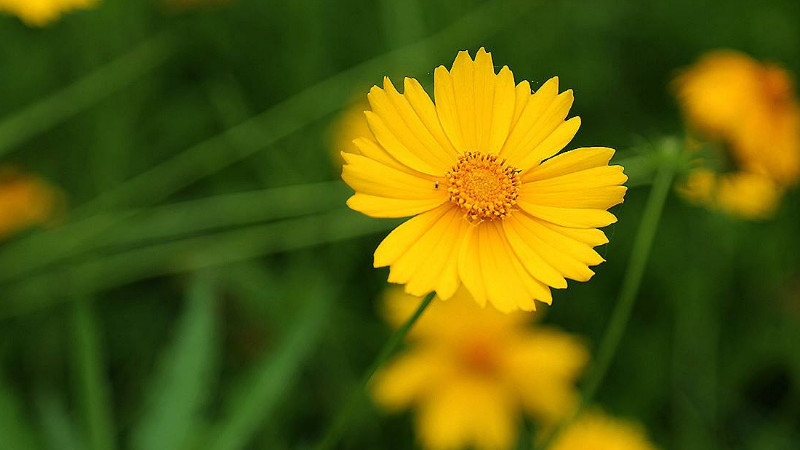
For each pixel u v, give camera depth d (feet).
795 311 2.05
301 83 2.23
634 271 1.54
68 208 2.09
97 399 1.53
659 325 2.04
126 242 2.04
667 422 1.99
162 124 2.17
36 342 1.87
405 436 1.86
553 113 1.37
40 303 1.87
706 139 1.79
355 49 2.35
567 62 2.33
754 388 2.04
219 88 2.16
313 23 2.24
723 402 2.00
